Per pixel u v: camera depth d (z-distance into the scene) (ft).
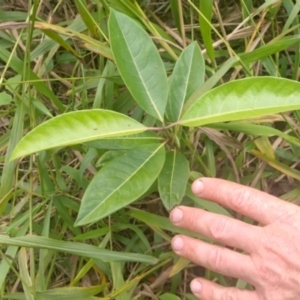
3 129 1.57
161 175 1.07
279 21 1.54
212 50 1.30
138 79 1.04
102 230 1.42
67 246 1.28
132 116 1.41
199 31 1.53
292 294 1.17
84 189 1.42
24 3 1.54
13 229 1.36
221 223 1.22
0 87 1.47
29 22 1.26
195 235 1.39
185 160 1.09
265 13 1.40
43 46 1.41
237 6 1.55
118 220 1.47
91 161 1.42
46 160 1.40
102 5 1.35
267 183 1.54
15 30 1.44
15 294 1.43
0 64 1.56
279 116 1.35
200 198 1.35
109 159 1.11
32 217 1.39
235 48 1.53
